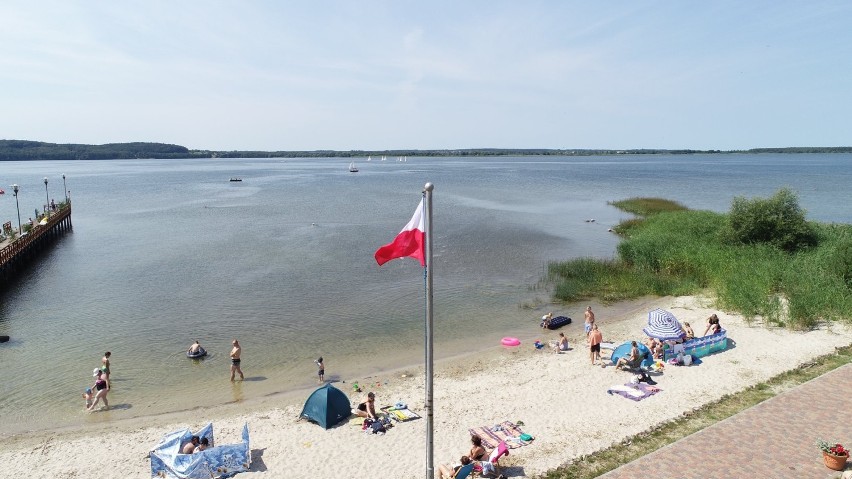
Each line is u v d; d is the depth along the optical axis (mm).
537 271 40375
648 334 23125
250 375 22828
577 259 41500
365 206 84688
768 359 21484
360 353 25094
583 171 197625
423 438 16891
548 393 19875
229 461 15125
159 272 41312
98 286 37469
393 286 36469
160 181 156625
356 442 16766
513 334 27406
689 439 15266
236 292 35375
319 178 165750
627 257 40250
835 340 23016
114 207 86812
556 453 15328
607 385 20359
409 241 12516
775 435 15242
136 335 27688
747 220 40281
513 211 75562
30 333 28156
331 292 35125
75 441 17516
